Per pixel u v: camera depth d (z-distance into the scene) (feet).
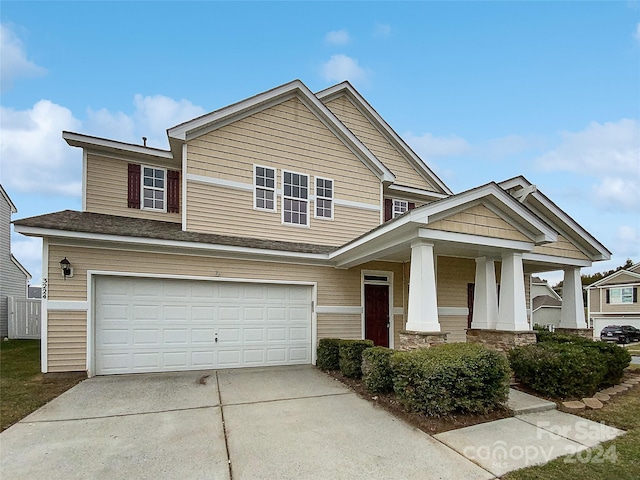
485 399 18.30
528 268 39.83
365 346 25.34
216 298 29.55
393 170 45.39
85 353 25.27
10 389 22.18
